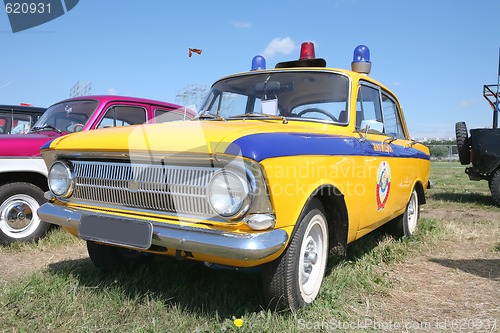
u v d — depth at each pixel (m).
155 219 2.62
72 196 3.10
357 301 3.21
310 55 4.36
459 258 4.52
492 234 5.62
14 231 4.78
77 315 2.79
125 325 2.67
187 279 3.42
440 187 12.27
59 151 3.09
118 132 2.89
